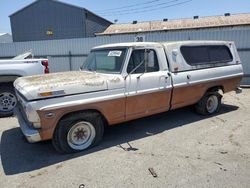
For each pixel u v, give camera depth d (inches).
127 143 171.6
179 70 195.9
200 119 223.9
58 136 149.5
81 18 1369.3
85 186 120.2
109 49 182.4
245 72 410.0
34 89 134.6
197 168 134.6
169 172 131.2
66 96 142.3
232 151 155.1
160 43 190.1
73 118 149.9
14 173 134.6
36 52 581.9
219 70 227.5
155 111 186.1
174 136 183.3
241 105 275.7
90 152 158.1
